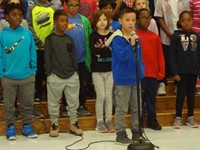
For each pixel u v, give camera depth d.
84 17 4.73
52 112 4.30
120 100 3.87
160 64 4.59
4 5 4.55
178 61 4.68
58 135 4.35
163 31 5.36
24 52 4.16
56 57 4.27
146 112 4.71
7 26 4.38
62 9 4.61
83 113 4.68
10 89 4.13
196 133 4.42
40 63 4.73
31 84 4.22
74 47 4.38
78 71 4.51
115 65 3.82
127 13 3.75
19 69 4.12
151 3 5.57
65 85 4.29
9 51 4.12
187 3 5.38
